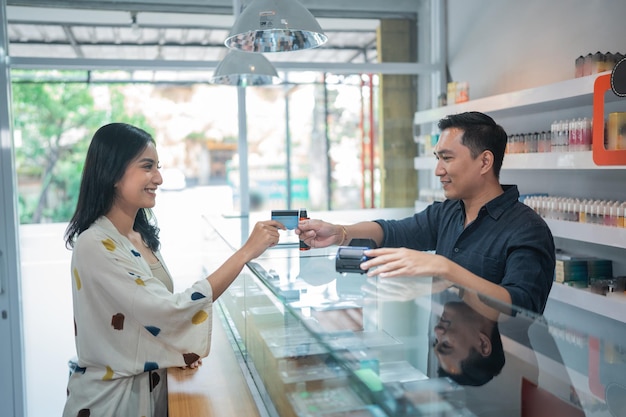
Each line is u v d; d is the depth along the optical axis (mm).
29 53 3926
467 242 1894
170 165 5926
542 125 3371
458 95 3865
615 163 2416
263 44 2652
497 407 1062
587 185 3004
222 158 6148
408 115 4664
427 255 1489
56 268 4090
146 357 1736
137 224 2072
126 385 1755
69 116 4160
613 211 2535
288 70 4250
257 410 1727
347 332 1255
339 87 4590
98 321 1733
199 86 4406
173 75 4375
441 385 1075
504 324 1204
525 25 3549
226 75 3654
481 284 1493
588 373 1195
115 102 4363
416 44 4629
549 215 2961
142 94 4426
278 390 1408
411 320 1259
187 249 4477
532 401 1085
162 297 1711
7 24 3887
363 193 4715
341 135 4637
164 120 4477
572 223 2732
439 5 4508
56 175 4223
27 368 4035
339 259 1532
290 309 1305
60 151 4211
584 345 1205
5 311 3855
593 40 2975
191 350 1744
